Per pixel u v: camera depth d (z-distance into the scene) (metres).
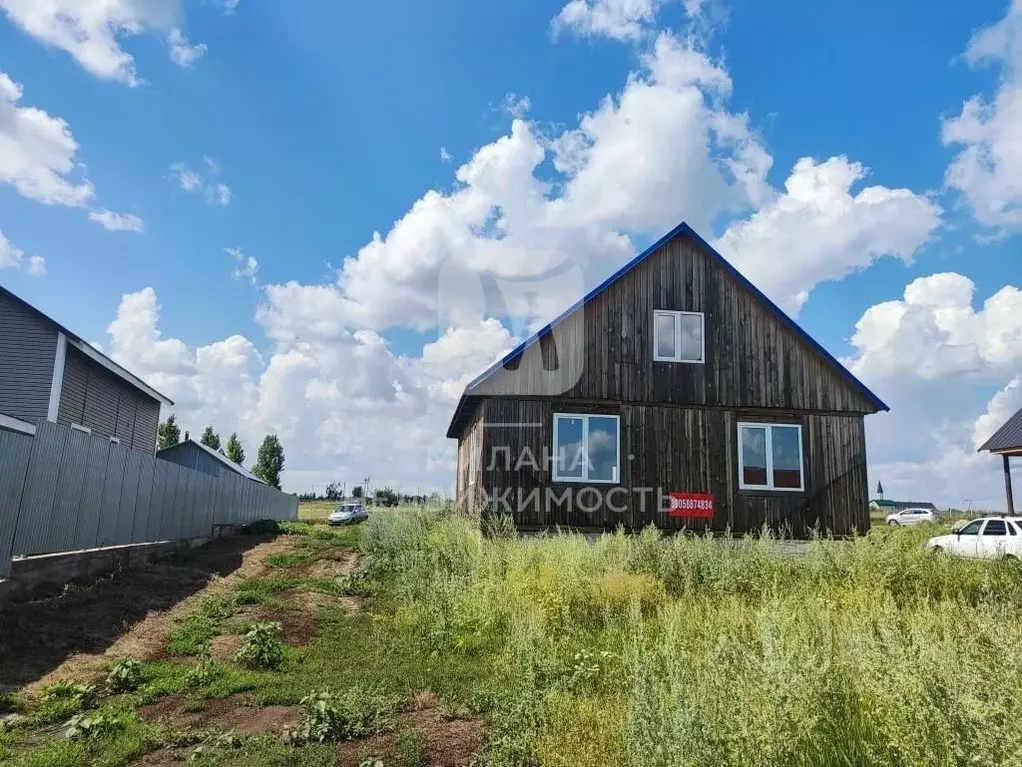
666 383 17.31
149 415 29.28
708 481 16.97
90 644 8.32
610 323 17.45
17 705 6.32
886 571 10.03
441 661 7.85
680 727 3.97
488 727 5.77
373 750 5.36
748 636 6.94
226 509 25.42
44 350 20.28
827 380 17.86
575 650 7.57
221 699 6.70
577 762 4.71
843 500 17.33
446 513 19.20
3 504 9.79
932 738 3.64
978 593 9.34
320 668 7.68
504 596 9.59
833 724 4.21
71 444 11.92
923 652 4.08
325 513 57.62
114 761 5.20
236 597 11.49
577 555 11.16
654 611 9.27
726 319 17.83
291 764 5.08
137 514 15.58
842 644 5.49
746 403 17.45
